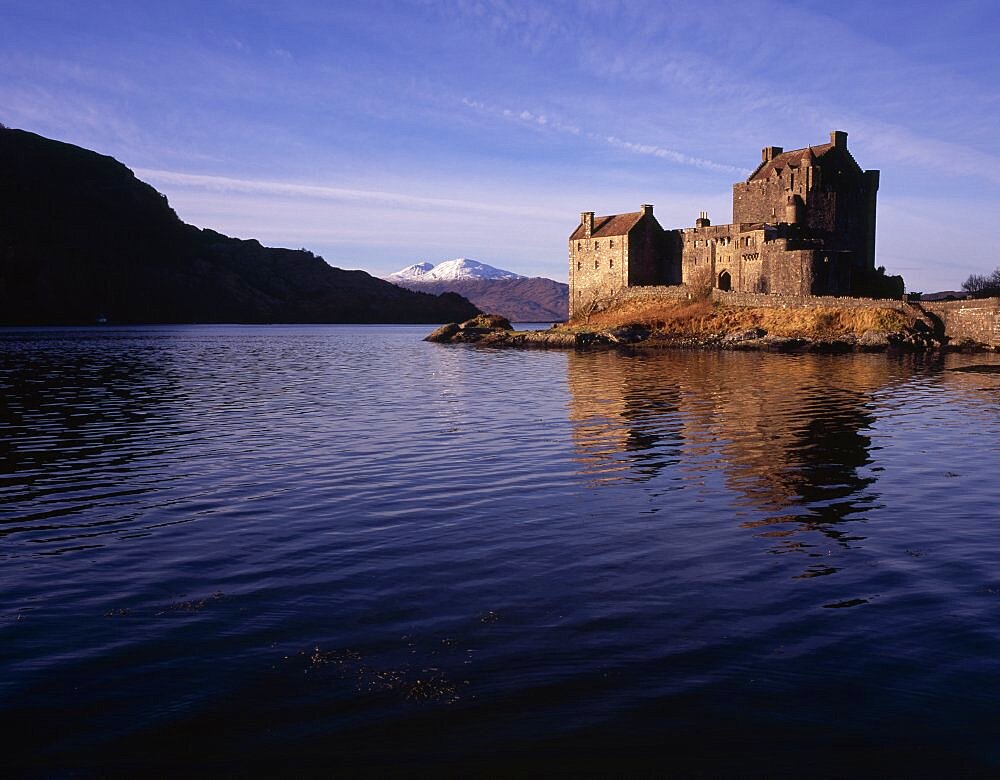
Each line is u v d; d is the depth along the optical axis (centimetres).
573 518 2041
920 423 3631
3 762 958
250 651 1260
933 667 1166
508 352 10725
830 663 1184
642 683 1130
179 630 1348
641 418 3872
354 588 1544
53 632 1348
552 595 1490
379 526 1992
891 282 11350
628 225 12638
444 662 1209
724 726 1014
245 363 8812
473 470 2673
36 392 5525
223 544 1858
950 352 8919
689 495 2280
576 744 980
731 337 9900
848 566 1641
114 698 1112
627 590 1512
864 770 920
